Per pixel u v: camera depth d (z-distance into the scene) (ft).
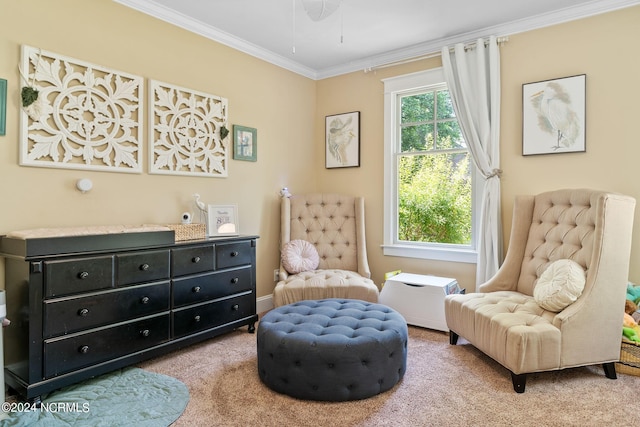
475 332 7.91
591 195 7.95
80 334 6.81
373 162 12.95
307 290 10.25
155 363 8.14
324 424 5.85
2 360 6.10
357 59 12.86
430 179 12.06
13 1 7.09
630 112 8.79
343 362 6.39
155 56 9.34
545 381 7.25
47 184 7.57
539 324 6.91
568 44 9.52
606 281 7.13
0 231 6.97
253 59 11.86
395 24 10.22
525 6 9.31
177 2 9.11
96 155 8.20
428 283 10.28
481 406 6.34
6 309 6.71
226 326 9.52
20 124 7.15
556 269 7.62
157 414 6.14
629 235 7.36
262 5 9.25
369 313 7.78
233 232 10.75
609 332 7.20
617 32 8.93
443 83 11.48
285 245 11.93
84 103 8.02
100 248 7.07
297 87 13.46
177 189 9.85
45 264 6.37
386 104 12.59
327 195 12.92
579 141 9.34
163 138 9.44
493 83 10.35
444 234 11.82
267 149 12.37
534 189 10.00
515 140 10.27
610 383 7.16
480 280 10.53
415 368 7.82
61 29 7.72
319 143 14.19
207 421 5.96
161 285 8.07
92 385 7.11
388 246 12.52
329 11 7.71
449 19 9.98
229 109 11.14
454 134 11.58
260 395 6.75
